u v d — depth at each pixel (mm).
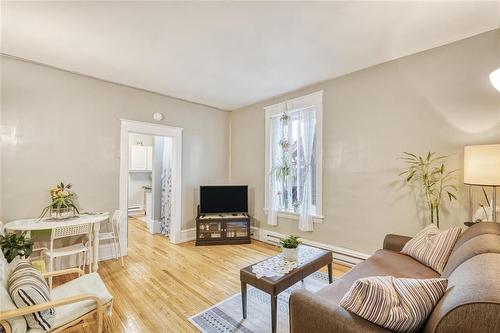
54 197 3062
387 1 1990
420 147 2812
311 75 3484
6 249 2064
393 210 3004
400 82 2971
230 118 5395
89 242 3074
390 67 3055
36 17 2201
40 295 1528
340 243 3480
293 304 1406
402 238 2566
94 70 3328
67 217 3115
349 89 3424
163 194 5246
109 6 2057
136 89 4008
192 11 2125
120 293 2645
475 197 2449
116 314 2260
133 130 3951
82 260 3342
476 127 2463
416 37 2518
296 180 4086
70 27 2359
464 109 2535
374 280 1211
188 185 4715
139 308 2357
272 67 3232
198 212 4520
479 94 2451
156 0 1988
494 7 2039
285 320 2164
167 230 5039
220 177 5215
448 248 2023
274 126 4453
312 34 2473
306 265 2266
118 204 3768
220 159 5219
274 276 2037
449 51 2633
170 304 2428
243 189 4703
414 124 2859
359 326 1138
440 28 2357
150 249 4148
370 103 3217
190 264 3463
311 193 3838
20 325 1446
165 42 2633
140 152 7770
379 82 3143
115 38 2553
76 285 1967
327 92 3674
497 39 2361
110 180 3701
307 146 3871
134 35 2496
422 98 2805
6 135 2936
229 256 3795
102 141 3641
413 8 2074
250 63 3119
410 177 2734
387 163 3059
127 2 2010
